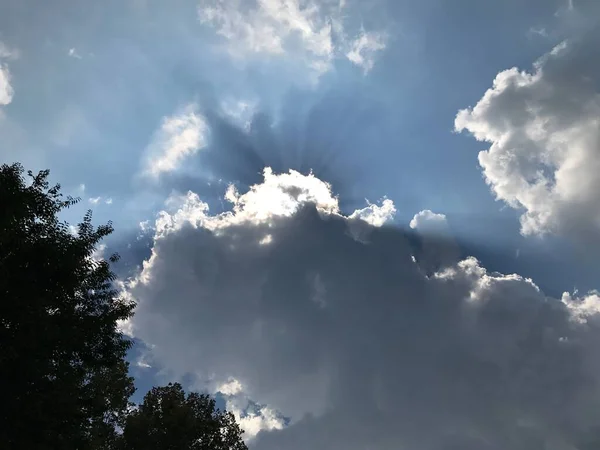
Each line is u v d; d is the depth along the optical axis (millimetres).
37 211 17438
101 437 25828
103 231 19297
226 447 34375
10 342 15211
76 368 18641
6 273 15617
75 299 18859
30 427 15836
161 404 33531
